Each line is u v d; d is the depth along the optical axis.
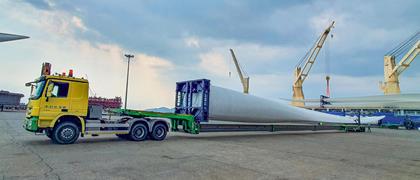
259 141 12.09
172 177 5.01
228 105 13.98
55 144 8.66
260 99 16.17
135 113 10.59
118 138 11.14
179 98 14.41
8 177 4.64
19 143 8.79
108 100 18.27
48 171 5.14
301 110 19.30
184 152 8.03
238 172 5.59
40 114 8.25
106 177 4.85
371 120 29.14
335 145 11.48
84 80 9.21
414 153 9.57
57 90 8.62
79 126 9.16
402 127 34.12
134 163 6.18
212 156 7.47
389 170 6.41
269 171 5.79
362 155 8.74
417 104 36.22
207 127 12.09
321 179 5.27
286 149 9.56
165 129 11.18
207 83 12.97
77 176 4.85
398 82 51.75
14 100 41.72
